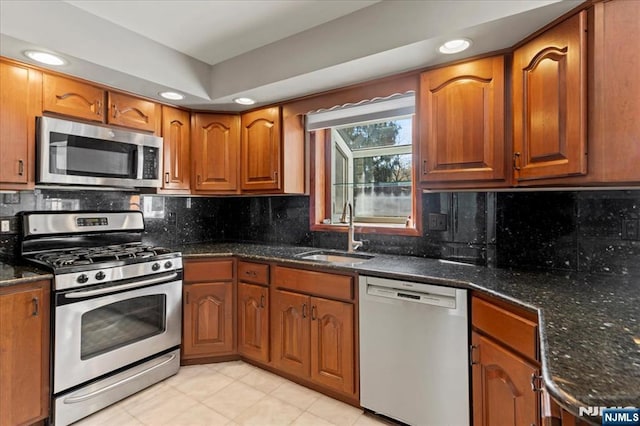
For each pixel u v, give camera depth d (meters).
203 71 2.44
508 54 1.67
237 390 2.19
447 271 1.82
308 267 2.15
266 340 2.38
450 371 1.62
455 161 1.81
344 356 1.99
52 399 1.79
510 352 1.32
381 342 1.85
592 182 1.29
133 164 2.35
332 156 2.84
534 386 1.17
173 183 2.61
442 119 1.85
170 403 2.04
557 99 1.40
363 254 2.42
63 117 2.02
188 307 2.48
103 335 2.00
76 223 2.33
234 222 3.32
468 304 1.57
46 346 1.77
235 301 2.56
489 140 1.71
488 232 2.01
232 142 2.79
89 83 2.12
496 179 1.70
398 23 1.67
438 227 2.20
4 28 1.54
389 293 1.81
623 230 1.60
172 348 2.38
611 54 1.23
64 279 1.81
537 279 1.60
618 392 0.63
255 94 2.39
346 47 1.85
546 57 1.45
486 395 1.46
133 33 2.03
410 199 2.48
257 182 2.70
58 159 1.97
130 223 2.63
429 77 1.89
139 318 2.20
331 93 2.30
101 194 2.53
